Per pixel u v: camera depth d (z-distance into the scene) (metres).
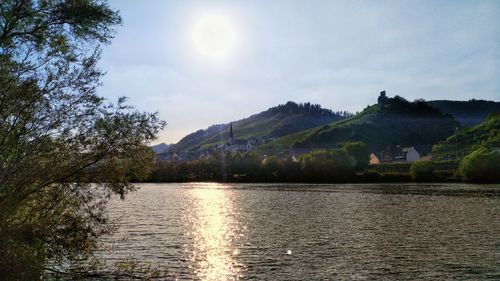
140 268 25.27
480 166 154.62
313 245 40.47
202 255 35.91
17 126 16.80
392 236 45.16
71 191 18.72
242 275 29.59
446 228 50.12
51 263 21.41
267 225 55.34
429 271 30.23
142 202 95.31
